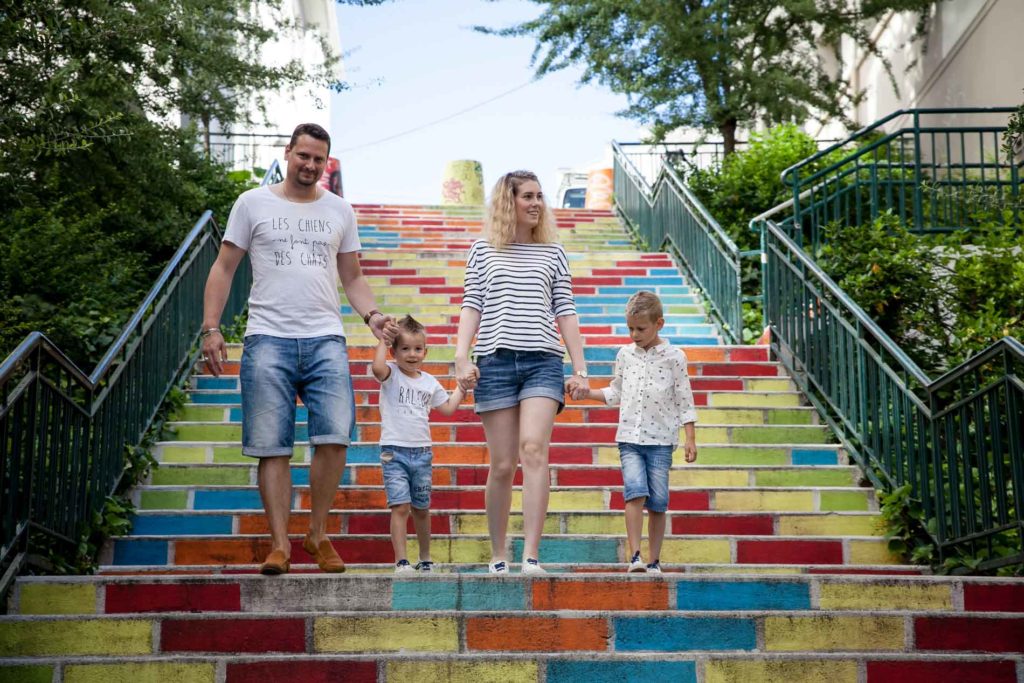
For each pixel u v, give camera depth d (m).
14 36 8.18
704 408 7.69
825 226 10.06
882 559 5.99
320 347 4.61
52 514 5.12
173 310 7.84
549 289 4.85
